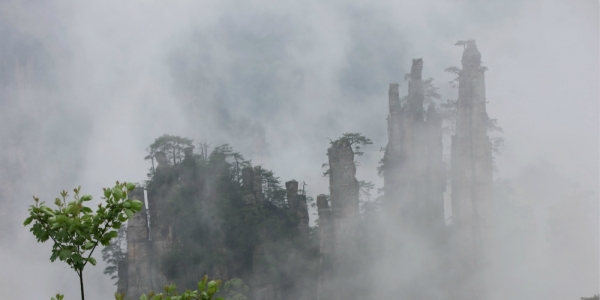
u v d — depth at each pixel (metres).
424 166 126.00
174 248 113.44
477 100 117.12
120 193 13.96
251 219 119.50
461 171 117.38
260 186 127.12
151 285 112.25
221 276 111.75
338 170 122.69
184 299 14.48
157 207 117.19
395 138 129.50
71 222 13.43
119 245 120.69
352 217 121.19
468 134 117.44
